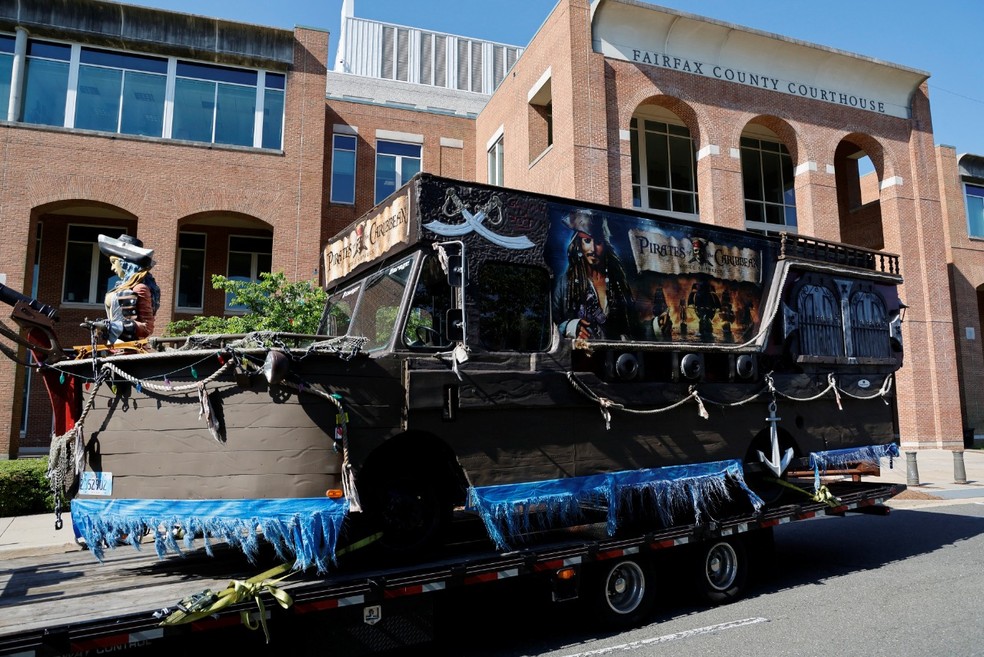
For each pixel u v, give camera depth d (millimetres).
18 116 16750
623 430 5859
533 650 5137
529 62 21516
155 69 18078
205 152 17969
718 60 21000
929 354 23219
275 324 12438
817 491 7359
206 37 18344
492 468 5027
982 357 28500
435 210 5164
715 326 7133
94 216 19984
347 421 4402
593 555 5395
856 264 8469
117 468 4359
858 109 23172
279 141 18891
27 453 18453
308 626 4137
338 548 4555
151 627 3609
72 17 17297
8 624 3488
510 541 5574
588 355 5844
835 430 7672
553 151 19641
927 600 6363
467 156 25656
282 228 18391
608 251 6406
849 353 7930
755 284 7559
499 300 5449
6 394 15375
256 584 4008
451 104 31562
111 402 4445
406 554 4840
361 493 4703
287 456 4184
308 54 19250
